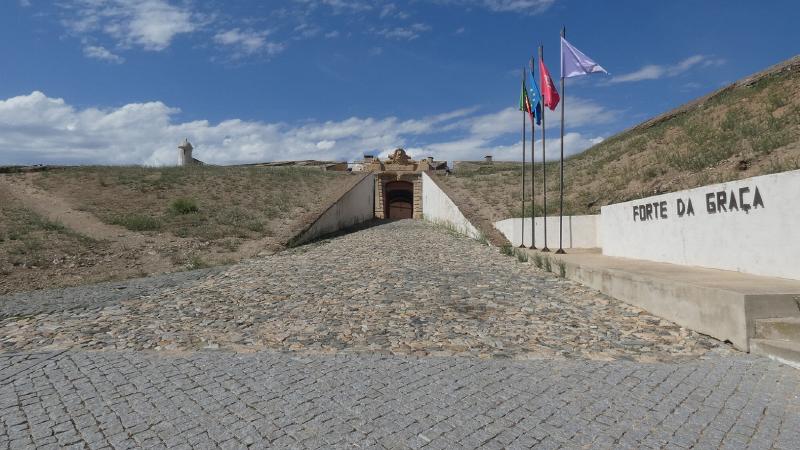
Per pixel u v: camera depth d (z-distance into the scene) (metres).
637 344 5.90
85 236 16.03
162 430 3.71
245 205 22.89
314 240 19.47
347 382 4.69
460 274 11.01
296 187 28.14
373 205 35.28
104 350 5.90
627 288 7.91
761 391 4.21
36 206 19.41
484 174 32.25
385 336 6.42
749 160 12.71
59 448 3.46
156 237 16.75
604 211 12.30
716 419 3.72
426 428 3.68
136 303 8.77
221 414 3.98
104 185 23.16
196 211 20.72
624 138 28.27
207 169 31.06
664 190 14.30
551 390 4.41
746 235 7.39
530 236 15.42
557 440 3.47
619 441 3.44
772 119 14.88
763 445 3.32
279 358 5.51
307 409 4.05
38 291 10.95
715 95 24.17
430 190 29.69
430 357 5.52
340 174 33.91
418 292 9.16
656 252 9.95
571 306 7.95
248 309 8.12
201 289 10.00
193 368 5.16
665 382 4.55
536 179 25.52
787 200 6.59
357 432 3.63
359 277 10.82
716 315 5.87
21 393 4.49
